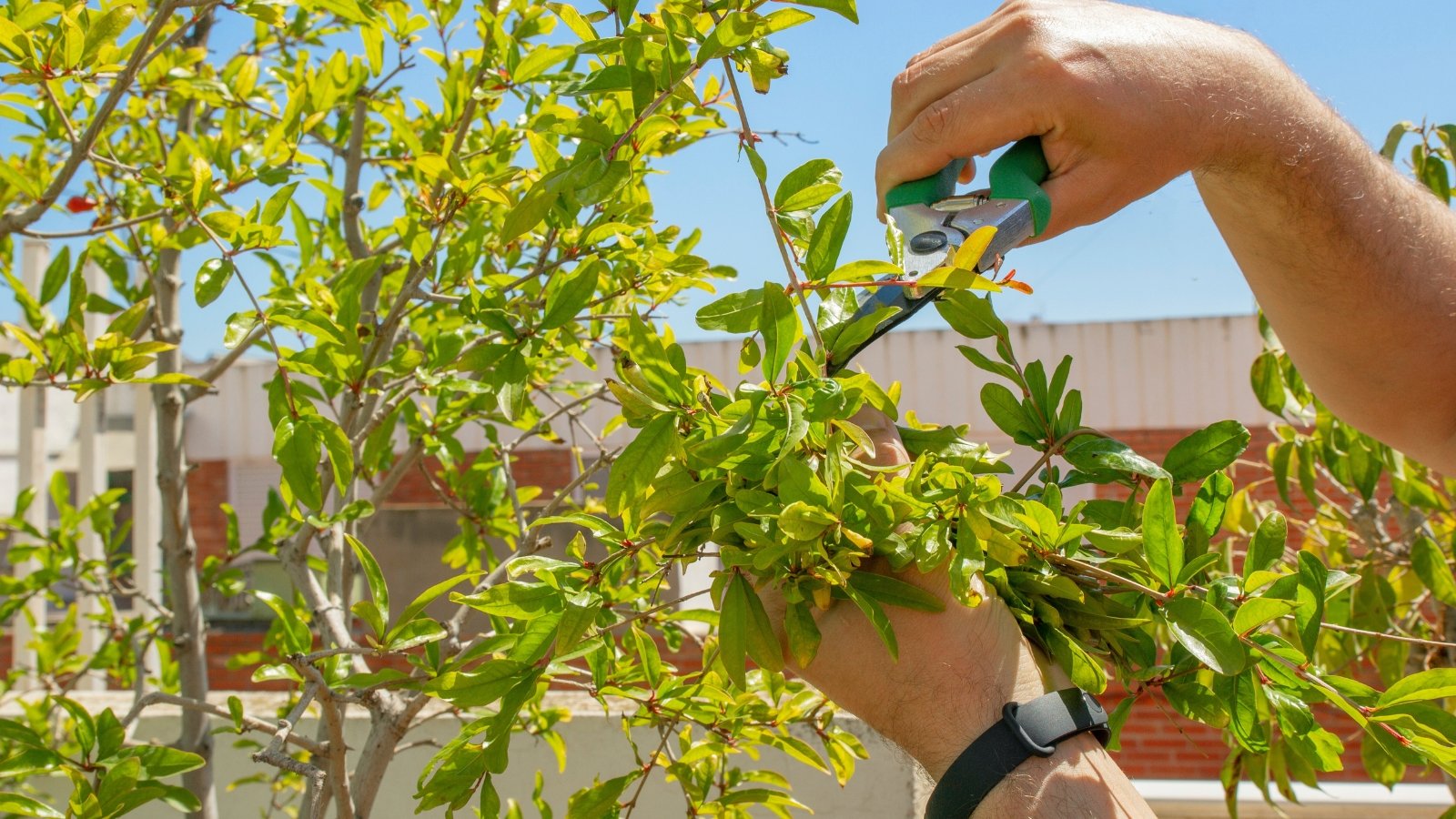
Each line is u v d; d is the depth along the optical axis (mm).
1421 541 1521
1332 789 2291
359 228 1674
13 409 4699
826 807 2070
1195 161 759
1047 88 688
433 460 4035
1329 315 906
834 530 618
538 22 1438
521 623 864
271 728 1157
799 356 624
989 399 826
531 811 2195
